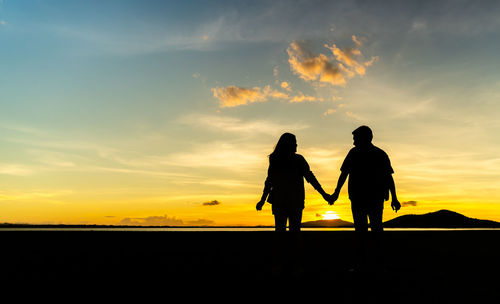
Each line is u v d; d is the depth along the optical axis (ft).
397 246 33.73
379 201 18.76
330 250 29.86
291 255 18.75
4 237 42.32
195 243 36.83
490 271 19.24
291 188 18.98
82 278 16.89
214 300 12.67
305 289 14.53
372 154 19.11
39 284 15.43
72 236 44.39
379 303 12.23
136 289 14.52
